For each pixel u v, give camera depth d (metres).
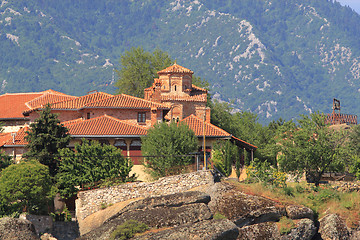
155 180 76.25
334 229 69.00
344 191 77.38
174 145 83.69
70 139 87.25
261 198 69.81
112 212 70.12
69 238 72.12
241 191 72.06
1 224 57.25
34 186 70.62
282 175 77.69
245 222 67.31
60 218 75.12
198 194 67.94
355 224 70.62
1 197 70.00
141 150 92.25
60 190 77.31
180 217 60.44
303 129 89.62
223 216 67.88
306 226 67.94
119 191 72.31
